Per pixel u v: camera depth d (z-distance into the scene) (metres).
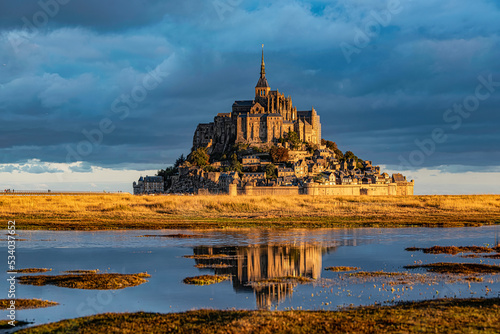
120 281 66.88
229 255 89.31
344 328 44.44
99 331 45.06
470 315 48.19
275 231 130.00
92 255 88.81
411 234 122.31
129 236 116.56
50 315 51.97
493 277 68.94
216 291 62.12
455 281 66.50
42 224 137.25
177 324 46.62
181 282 67.25
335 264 80.56
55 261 82.75
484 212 197.38
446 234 122.12
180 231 128.75
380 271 73.88
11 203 191.00
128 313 50.94
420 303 53.88
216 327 45.31
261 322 46.38
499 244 102.31
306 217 170.25
